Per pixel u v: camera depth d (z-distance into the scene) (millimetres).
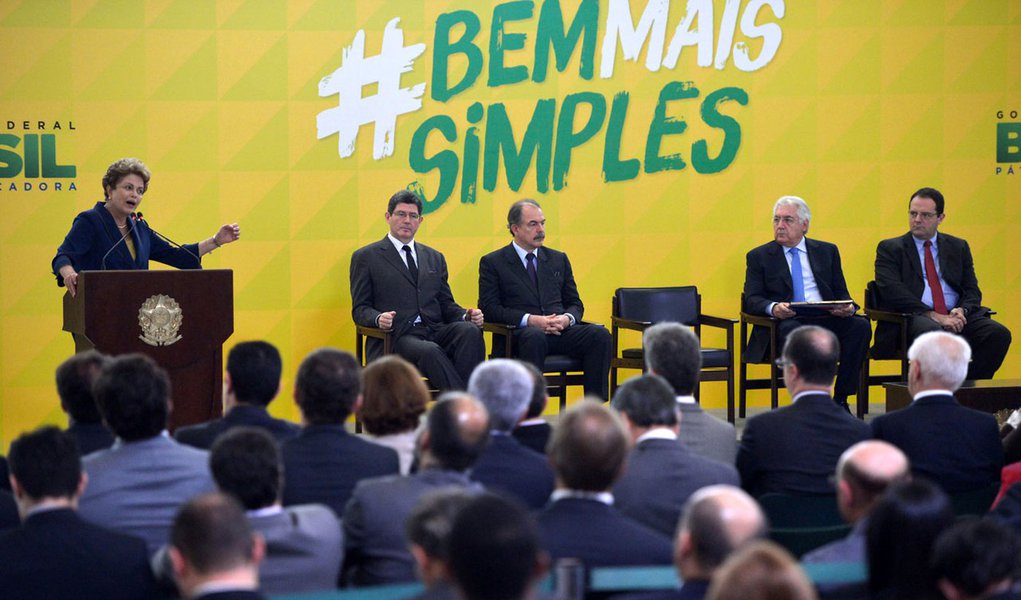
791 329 12672
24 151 12617
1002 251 14656
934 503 4027
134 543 4637
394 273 12445
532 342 12055
